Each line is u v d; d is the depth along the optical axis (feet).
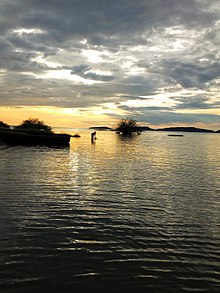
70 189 67.87
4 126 257.55
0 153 138.72
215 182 84.74
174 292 27.81
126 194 65.51
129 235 41.09
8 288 27.14
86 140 329.52
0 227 41.37
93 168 104.73
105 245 37.35
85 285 28.22
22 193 61.41
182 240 40.19
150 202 59.57
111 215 49.70
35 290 27.07
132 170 103.19
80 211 51.03
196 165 126.31
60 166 105.91
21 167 97.55
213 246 38.58
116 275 30.25
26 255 33.47
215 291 28.25
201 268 32.53
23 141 194.59
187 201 61.67
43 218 46.24
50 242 37.29
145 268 31.96
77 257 33.68
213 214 53.01
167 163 130.31
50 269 30.76
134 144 281.95
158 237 40.86
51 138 200.34
